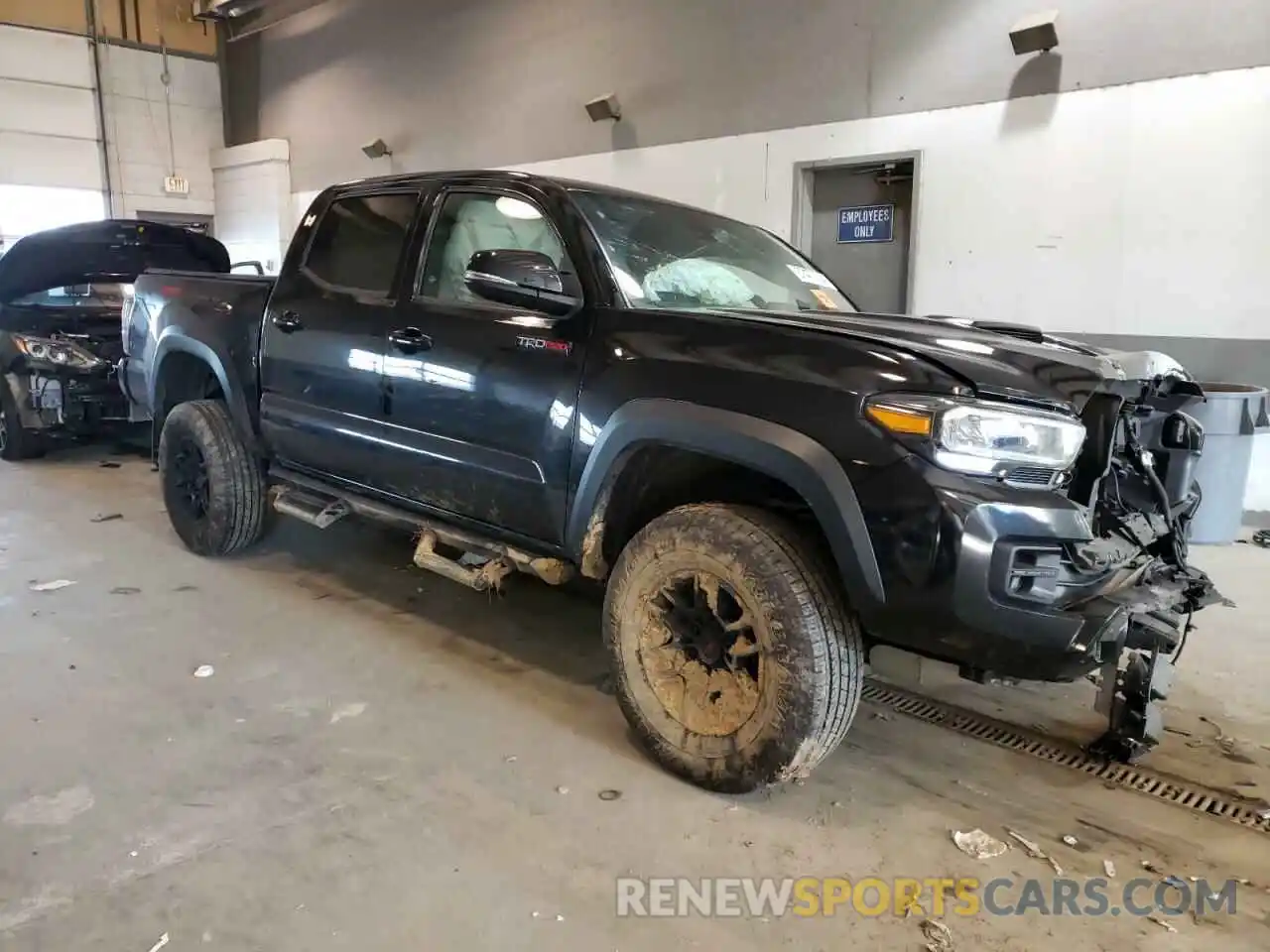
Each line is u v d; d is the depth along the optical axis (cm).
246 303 404
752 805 251
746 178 781
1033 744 295
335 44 1185
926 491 214
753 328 249
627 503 285
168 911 199
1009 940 201
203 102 1394
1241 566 486
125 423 707
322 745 275
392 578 435
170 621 372
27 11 1220
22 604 388
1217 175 559
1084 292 616
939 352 232
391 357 331
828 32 713
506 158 990
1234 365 568
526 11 938
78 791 245
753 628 243
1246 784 271
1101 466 242
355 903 204
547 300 285
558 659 347
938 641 222
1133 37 576
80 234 667
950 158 663
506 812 243
